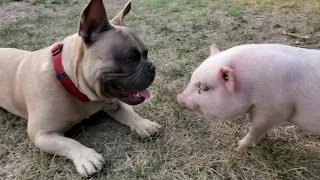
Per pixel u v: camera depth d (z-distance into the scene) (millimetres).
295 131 490
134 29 813
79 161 433
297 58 401
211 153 463
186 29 804
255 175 426
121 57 413
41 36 795
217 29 793
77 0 1048
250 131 442
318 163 435
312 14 844
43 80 461
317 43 706
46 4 1018
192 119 520
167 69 649
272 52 408
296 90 391
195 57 683
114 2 1038
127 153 467
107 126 521
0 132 518
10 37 793
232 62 418
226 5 930
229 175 428
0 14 946
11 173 448
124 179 428
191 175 431
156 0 999
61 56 458
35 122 459
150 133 488
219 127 507
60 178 433
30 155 472
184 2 976
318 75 388
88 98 461
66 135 507
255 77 401
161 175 431
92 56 419
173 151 466
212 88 422
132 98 448
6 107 539
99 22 416
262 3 929
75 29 828
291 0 937
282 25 796
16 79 505
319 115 392
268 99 399
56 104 454
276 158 443
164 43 741
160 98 569
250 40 736
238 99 412
